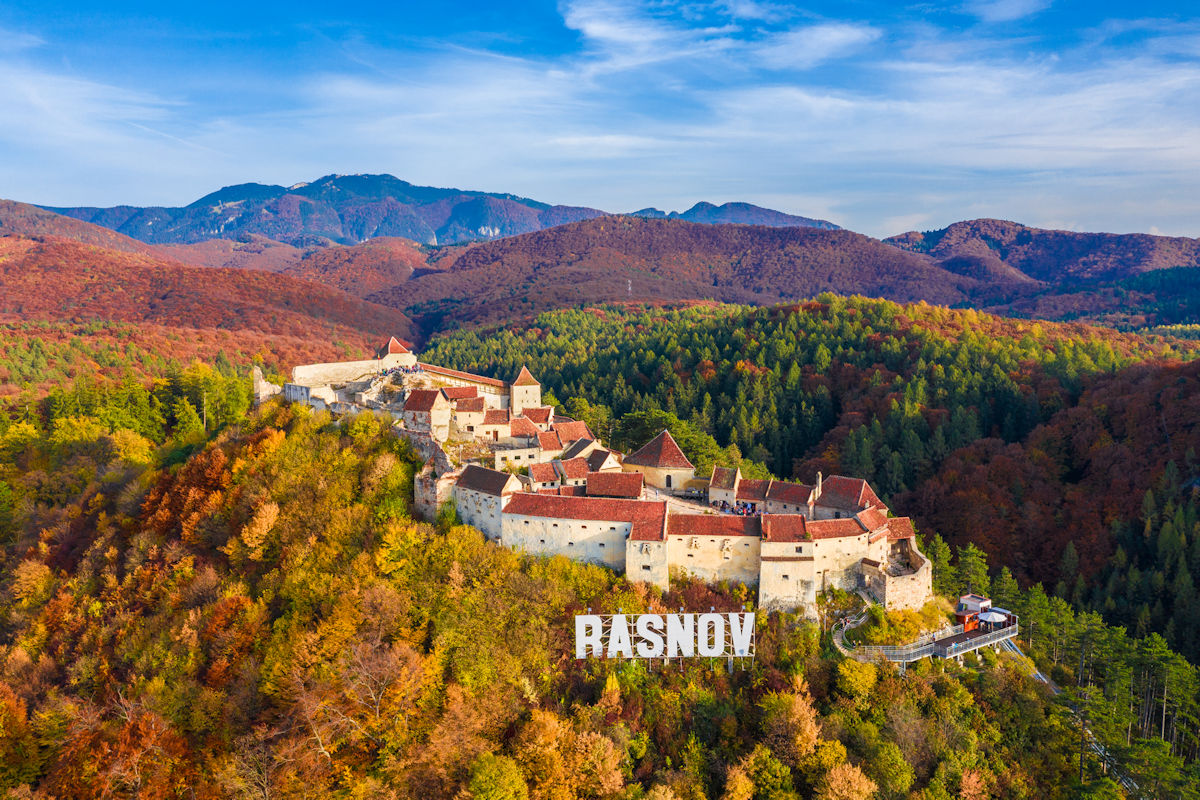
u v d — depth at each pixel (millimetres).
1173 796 86688
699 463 167625
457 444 134000
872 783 82062
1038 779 90688
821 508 119812
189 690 93312
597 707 89375
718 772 86125
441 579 103812
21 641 116312
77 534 146375
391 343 181750
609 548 108000
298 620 100625
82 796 84375
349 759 82250
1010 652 106875
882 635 100312
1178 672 99188
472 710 85625
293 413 155500
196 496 133250
